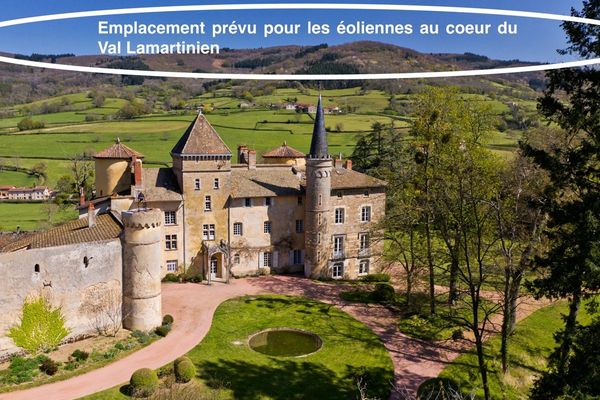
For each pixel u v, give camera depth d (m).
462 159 43.25
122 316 44.31
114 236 44.03
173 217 56.84
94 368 37.69
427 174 46.22
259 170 63.12
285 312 49.56
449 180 43.81
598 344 24.95
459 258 42.88
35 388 34.75
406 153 78.44
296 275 61.28
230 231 58.94
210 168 57.16
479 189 41.38
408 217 47.56
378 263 63.25
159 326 44.78
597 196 26.16
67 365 37.69
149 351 40.72
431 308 47.38
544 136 43.12
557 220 27.64
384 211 62.84
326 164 57.91
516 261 44.84
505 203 41.62
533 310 49.59
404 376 38.00
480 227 37.41
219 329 45.16
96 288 42.56
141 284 43.69
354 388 36.00
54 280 40.16
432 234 50.34
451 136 46.22
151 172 58.62
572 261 26.05
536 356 41.00
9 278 37.97
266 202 60.06
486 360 40.31
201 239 58.03
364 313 50.09
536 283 27.97
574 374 25.05
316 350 42.03
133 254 43.34
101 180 60.06
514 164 45.81
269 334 45.41
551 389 25.83
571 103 29.05
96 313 42.72
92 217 48.88
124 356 39.72
